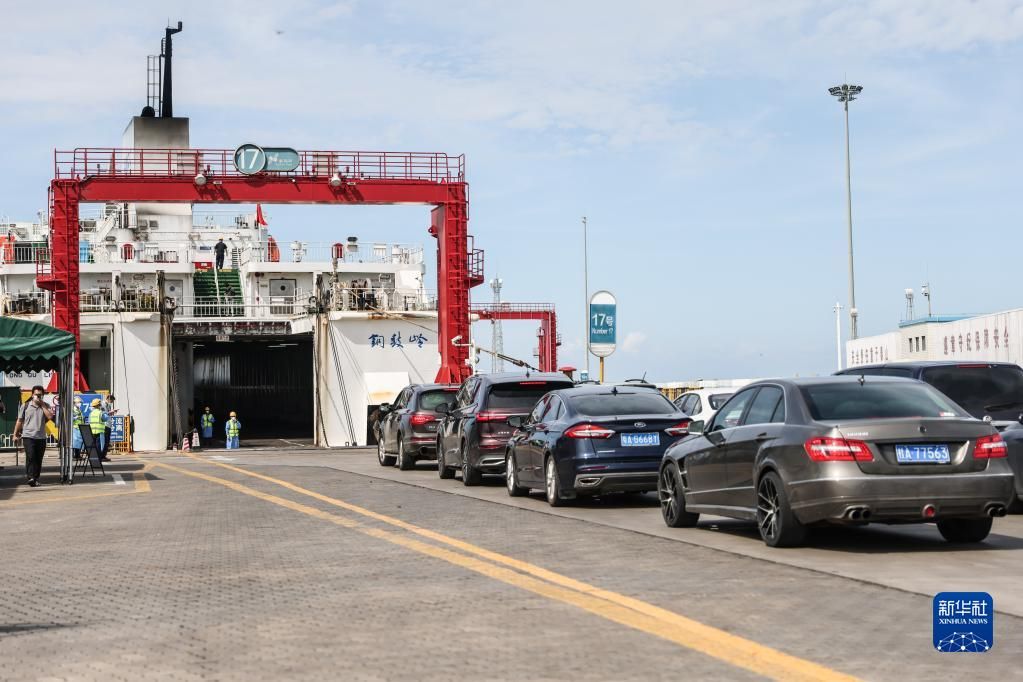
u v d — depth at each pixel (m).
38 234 66.81
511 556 10.57
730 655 6.35
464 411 20.94
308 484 21.05
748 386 12.23
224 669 6.24
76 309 41.50
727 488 11.89
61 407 24.02
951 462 10.26
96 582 9.70
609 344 23.08
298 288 61.19
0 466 30.59
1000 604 7.88
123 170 41.88
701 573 9.41
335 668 6.20
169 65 69.81
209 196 41.78
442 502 16.70
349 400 50.88
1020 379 15.32
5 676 6.19
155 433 48.50
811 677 5.83
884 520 10.42
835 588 8.55
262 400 64.50
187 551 11.57
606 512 15.13
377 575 9.56
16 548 12.56
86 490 21.58
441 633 7.09
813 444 10.36
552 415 16.42
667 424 15.23
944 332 31.66
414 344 51.66
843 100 47.00
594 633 7.01
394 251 63.31
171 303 50.66
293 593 8.76
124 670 6.28
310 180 42.34
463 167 43.56
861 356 42.34
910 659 6.21
